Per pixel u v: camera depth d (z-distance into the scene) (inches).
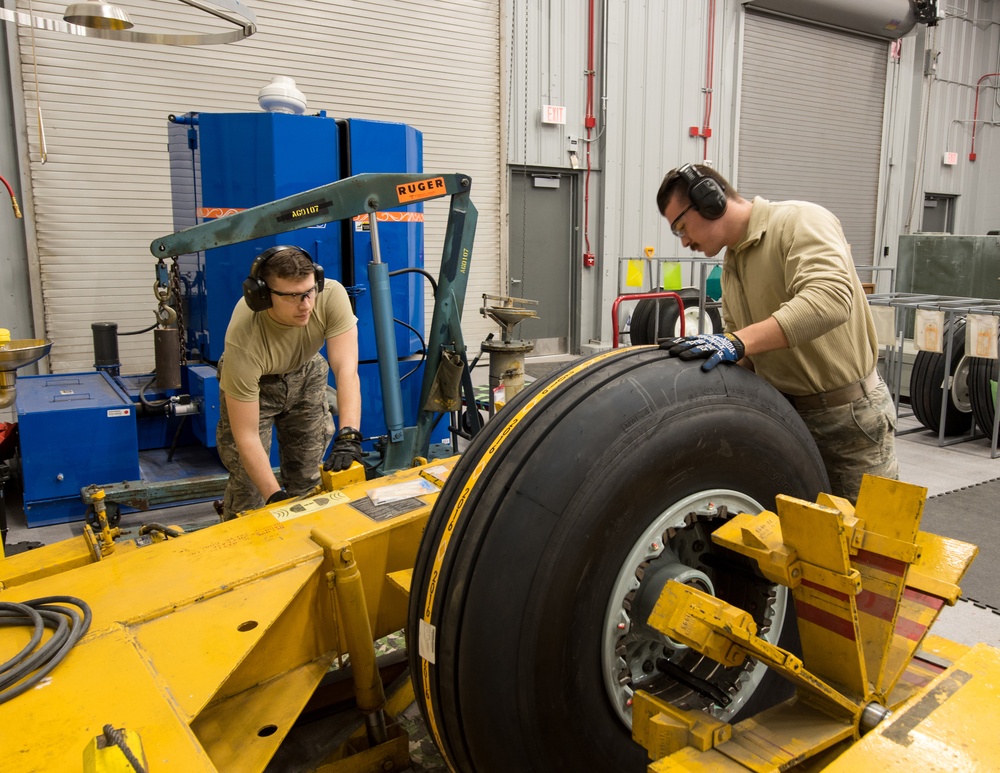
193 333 161.6
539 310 291.7
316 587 58.2
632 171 291.4
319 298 88.7
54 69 187.3
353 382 89.0
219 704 53.2
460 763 50.1
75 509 130.5
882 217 380.5
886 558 45.7
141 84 198.1
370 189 104.7
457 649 46.4
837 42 341.1
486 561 45.9
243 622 50.3
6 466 142.9
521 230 279.4
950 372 188.7
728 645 43.0
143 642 47.8
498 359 127.0
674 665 54.4
